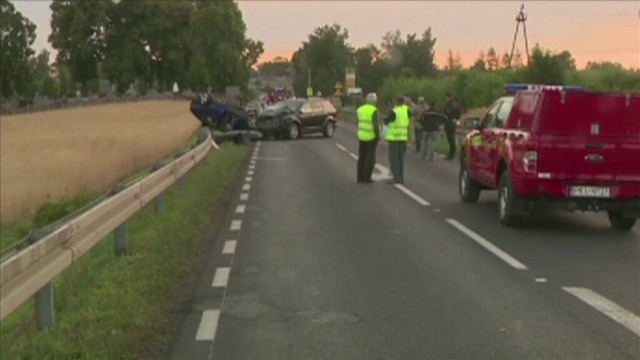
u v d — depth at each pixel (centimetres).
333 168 2627
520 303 892
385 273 1045
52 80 12331
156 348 732
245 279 1012
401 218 1524
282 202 1766
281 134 4262
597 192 1345
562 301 902
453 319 827
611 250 1217
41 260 715
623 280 1012
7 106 8725
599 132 1342
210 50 11188
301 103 4441
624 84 4372
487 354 712
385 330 788
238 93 10256
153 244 1172
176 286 973
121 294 887
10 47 9712
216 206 1695
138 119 6569
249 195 1902
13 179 2705
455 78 5975
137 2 11281
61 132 5203
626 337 765
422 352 718
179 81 11575
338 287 968
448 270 1064
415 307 875
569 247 1239
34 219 2006
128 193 1076
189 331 786
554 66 4328
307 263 1110
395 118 2128
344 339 758
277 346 738
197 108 4459
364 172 2164
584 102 1338
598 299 912
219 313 851
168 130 4844
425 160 2930
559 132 1343
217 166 2473
